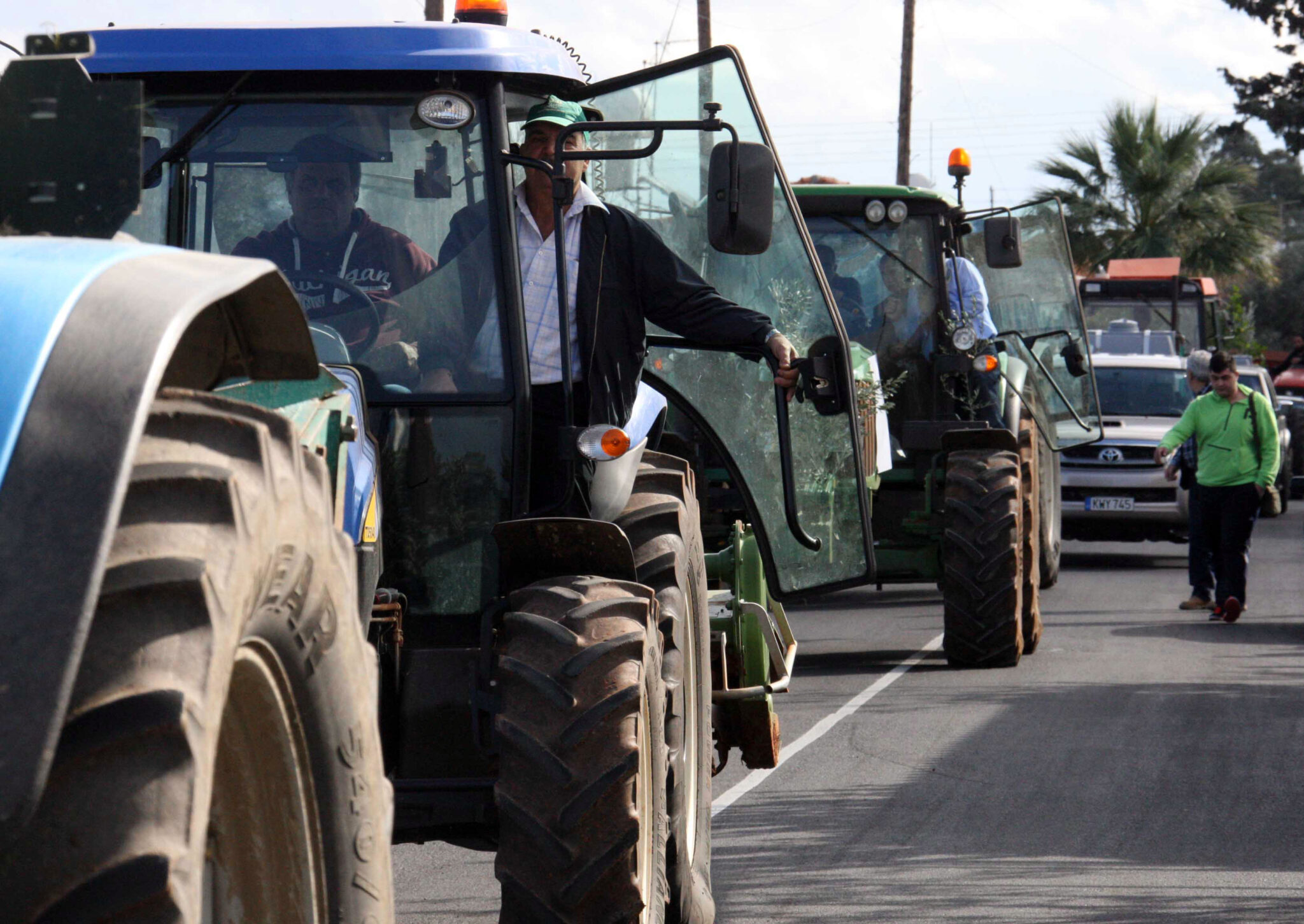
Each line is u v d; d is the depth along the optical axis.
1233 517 26.72
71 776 3.73
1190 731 17.28
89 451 3.72
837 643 24.64
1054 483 31.75
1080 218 79.56
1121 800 14.12
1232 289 88.50
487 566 8.69
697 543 10.20
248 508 4.27
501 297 8.70
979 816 13.61
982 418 22.95
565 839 7.52
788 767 15.59
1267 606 28.98
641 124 8.77
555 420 9.12
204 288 4.16
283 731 4.88
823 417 10.50
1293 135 95.19
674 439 12.83
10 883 3.67
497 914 11.16
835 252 23.36
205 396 4.48
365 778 5.22
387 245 8.73
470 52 8.66
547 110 9.02
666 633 8.82
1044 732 17.23
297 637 4.78
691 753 9.88
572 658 7.76
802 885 11.60
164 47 8.62
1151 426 37.44
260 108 8.74
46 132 5.27
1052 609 28.64
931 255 23.19
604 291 9.25
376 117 8.73
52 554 3.62
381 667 8.09
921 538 22.98
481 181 8.73
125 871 3.67
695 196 10.22
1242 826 13.23
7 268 4.10
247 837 5.00
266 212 8.73
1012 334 24.69
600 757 7.59
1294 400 62.62
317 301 8.68
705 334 9.62
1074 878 11.71
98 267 4.14
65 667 3.53
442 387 8.65
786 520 10.71
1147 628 26.02
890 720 18.05
